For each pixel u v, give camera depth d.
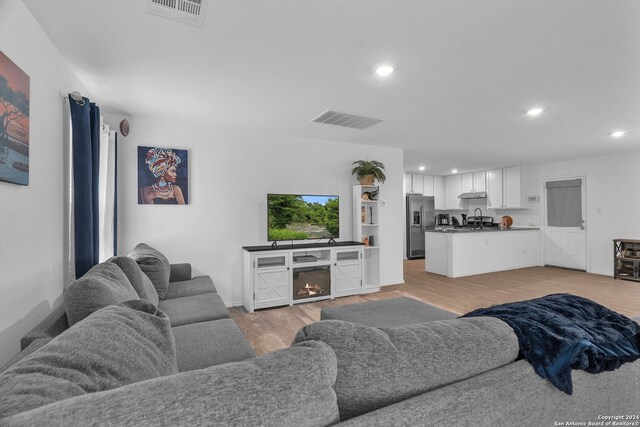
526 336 1.03
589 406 1.08
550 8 1.62
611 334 1.15
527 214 7.11
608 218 5.77
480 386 0.87
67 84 2.19
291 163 4.36
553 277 5.71
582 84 2.59
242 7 1.62
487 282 5.37
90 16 1.69
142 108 3.18
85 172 2.16
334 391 0.74
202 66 2.27
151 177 3.54
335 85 2.61
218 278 3.89
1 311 1.41
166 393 0.56
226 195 3.94
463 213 8.71
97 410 0.52
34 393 0.61
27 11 1.62
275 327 3.22
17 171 1.49
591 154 5.70
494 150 5.34
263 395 0.61
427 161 6.48
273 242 4.19
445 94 2.81
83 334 0.83
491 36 1.89
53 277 1.97
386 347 0.84
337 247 4.27
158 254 3.03
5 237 1.43
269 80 2.52
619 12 1.66
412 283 5.31
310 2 1.58
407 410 0.75
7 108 1.40
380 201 5.09
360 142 4.77
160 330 1.04
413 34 1.86
